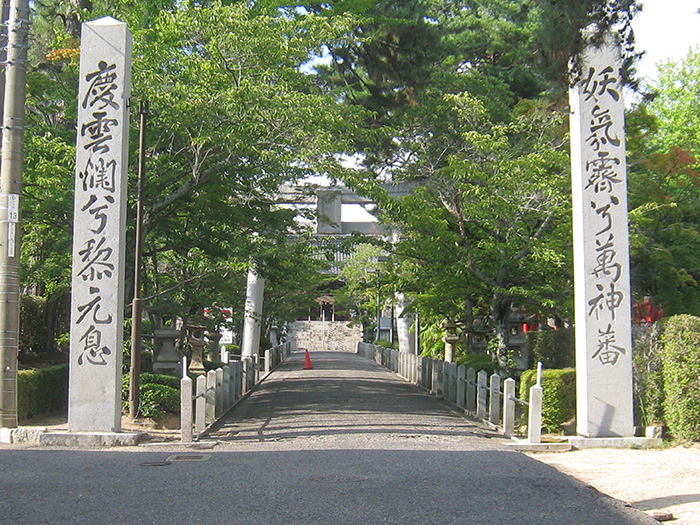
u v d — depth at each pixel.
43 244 17.86
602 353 11.94
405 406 17.67
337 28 16.67
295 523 6.55
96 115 11.98
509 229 16.03
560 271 16.59
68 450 11.06
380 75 22.72
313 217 20.59
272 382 26.36
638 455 10.84
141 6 17.72
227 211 18.31
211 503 7.30
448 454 10.53
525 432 13.06
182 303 21.23
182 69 16.42
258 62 15.99
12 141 12.61
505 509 7.12
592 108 12.18
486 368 18.84
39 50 21.91
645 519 6.89
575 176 12.25
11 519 6.67
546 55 10.27
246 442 12.15
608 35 10.07
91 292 11.88
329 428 13.61
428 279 18.91
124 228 12.18
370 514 6.86
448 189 16.78
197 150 16.31
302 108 15.47
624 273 12.01
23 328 19.70
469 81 21.66
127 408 15.17
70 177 15.66
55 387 15.98
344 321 76.31
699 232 20.41
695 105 28.19
